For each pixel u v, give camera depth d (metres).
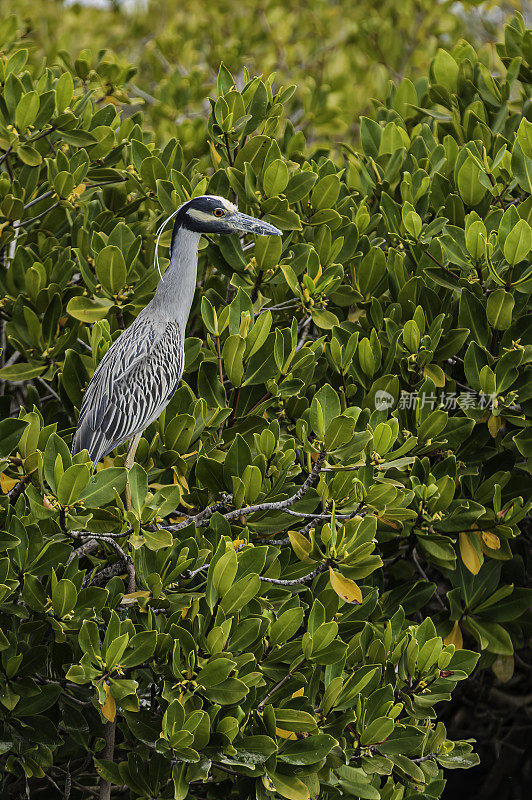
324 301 11.55
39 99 12.62
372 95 25.11
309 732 9.10
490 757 15.77
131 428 11.12
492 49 21.20
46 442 9.43
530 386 11.02
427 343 11.00
